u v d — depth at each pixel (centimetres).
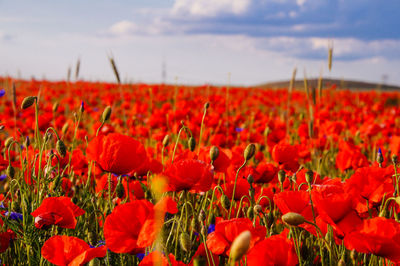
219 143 177
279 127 266
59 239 86
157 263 78
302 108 529
